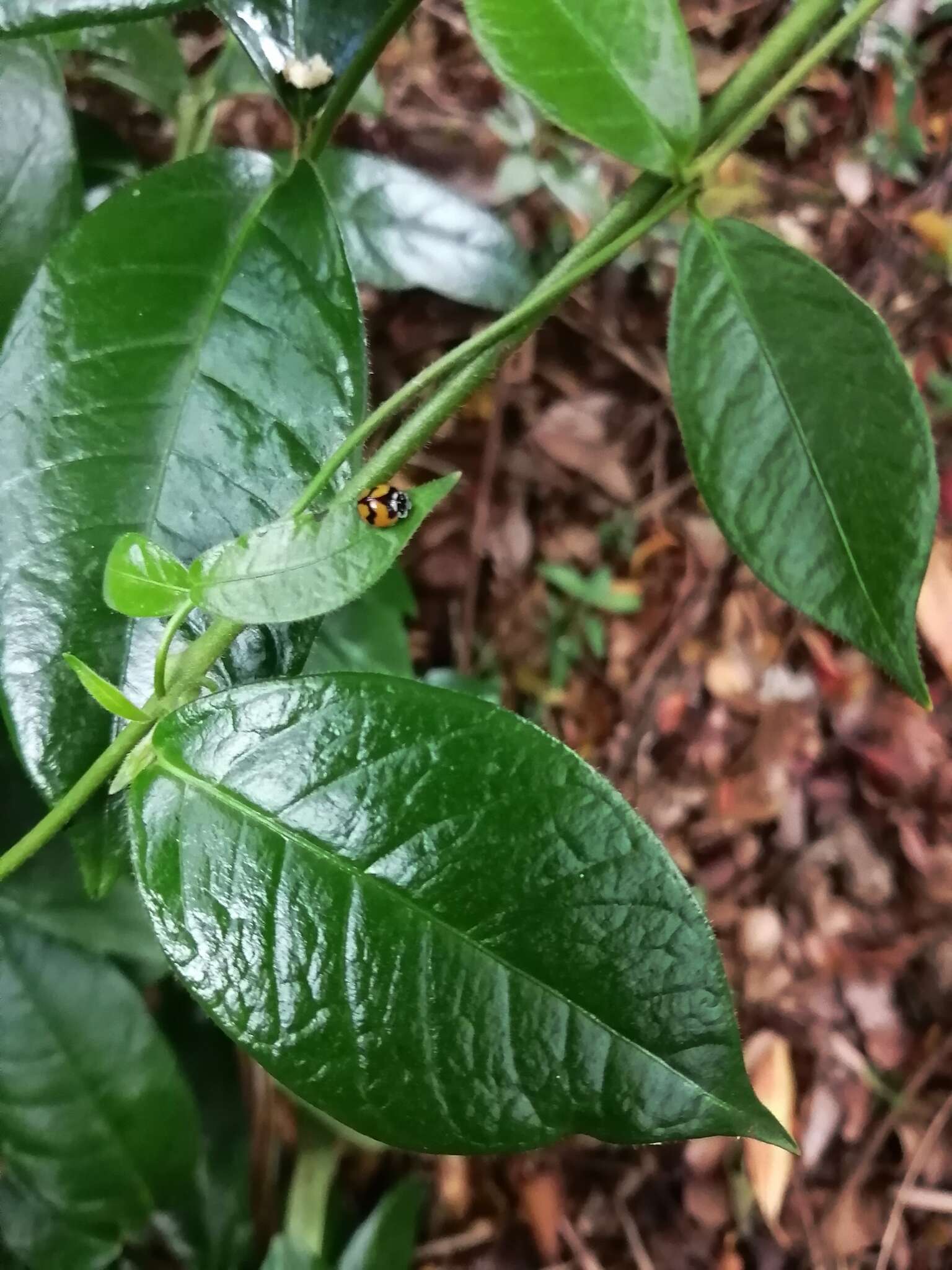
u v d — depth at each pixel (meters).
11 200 0.20
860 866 0.42
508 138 0.41
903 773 0.42
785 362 0.13
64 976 0.23
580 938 0.12
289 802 0.13
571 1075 0.12
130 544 0.12
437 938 0.13
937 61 0.45
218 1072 0.29
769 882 0.42
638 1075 0.12
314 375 0.15
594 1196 0.39
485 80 0.43
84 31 0.24
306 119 0.17
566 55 0.13
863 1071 0.40
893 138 0.45
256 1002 0.13
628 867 0.13
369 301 0.43
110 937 0.23
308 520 0.12
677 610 0.44
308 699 0.13
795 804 0.42
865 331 0.13
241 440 0.15
